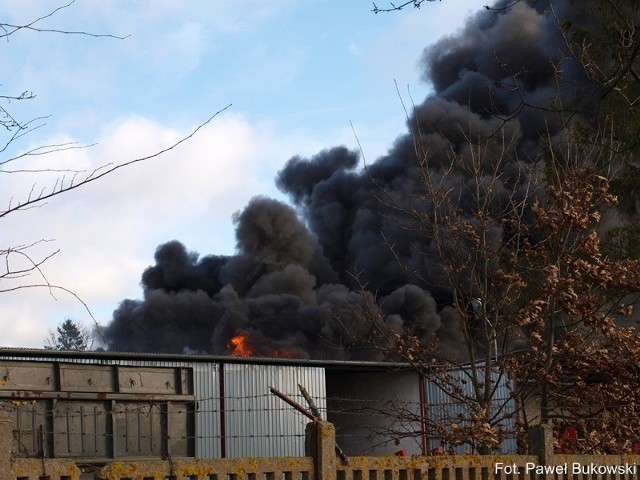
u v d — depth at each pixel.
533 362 10.70
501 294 11.38
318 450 5.77
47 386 13.68
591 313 10.41
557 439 10.73
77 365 14.07
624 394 10.45
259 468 5.46
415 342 11.54
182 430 14.61
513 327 11.39
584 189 10.88
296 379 22.23
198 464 5.20
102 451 13.73
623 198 17.16
